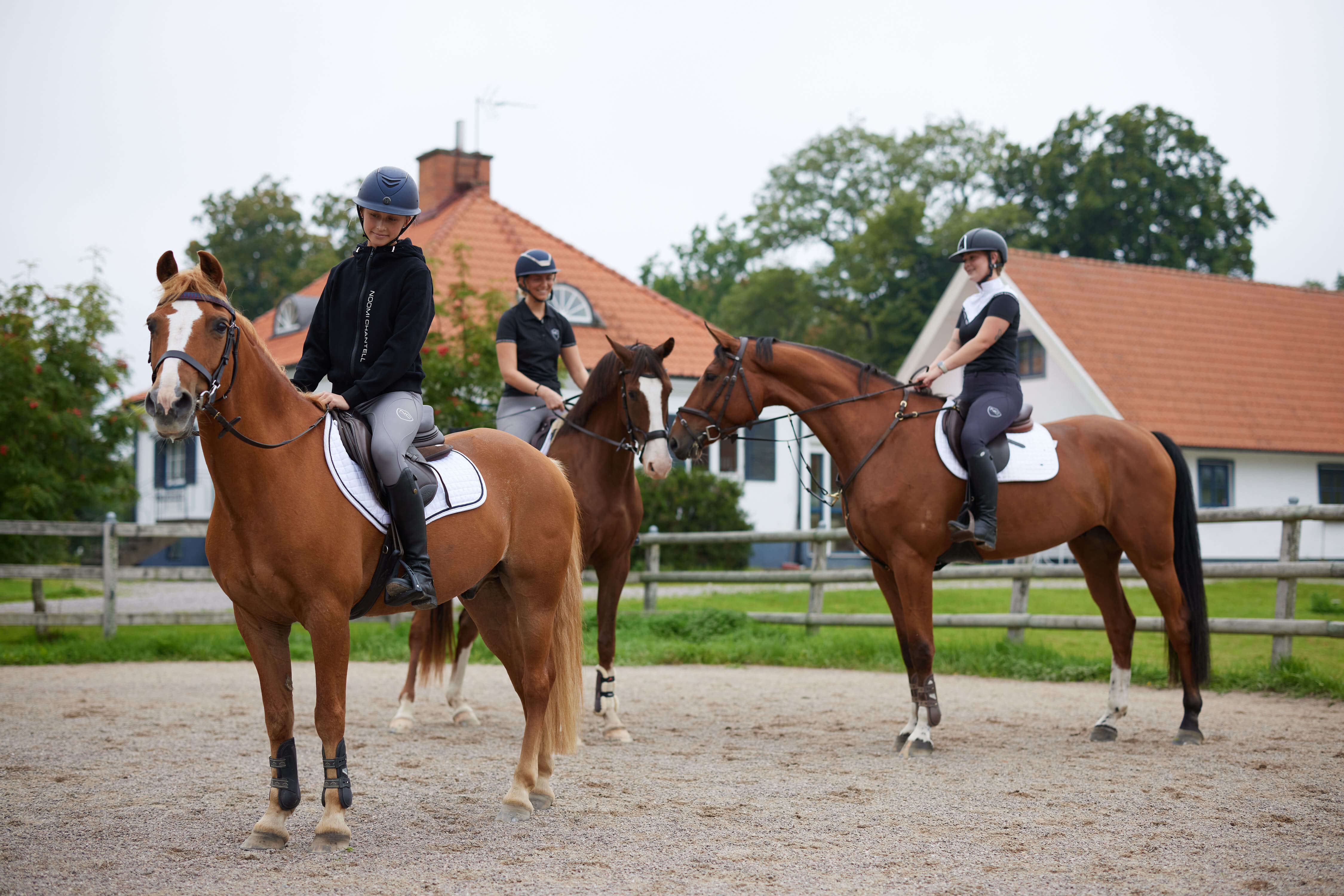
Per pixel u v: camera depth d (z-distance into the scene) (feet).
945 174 131.23
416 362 14.49
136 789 16.12
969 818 14.37
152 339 11.80
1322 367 80.18
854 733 21.67
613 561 21.81
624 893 11.18
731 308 136.98
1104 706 25.31
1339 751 19.33
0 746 19.62
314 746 20.02
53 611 51.88
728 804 15.21
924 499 19.69
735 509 75.87
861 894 11.17
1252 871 11.97
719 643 37.63
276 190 150.82
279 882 11.57
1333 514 26.73
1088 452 21.21
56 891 11.24
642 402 21.16
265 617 13.10
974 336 20.51
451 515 14.28
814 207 139.64
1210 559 72.79
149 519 93.61
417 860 12.42
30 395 39.60
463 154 90.07
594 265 85.15
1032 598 53.88
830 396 20.94
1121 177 119.55
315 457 13.10
